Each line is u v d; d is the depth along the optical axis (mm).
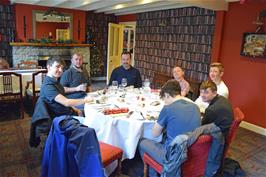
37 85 4207
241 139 3594
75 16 7059
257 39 3783
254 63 3900
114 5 5691
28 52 6504
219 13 4277
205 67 4949
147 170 2203
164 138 2160
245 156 3031
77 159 1518
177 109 1914
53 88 2492
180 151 1692
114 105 2576
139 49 6914
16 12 6199
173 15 5602
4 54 6461
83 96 3197
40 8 6469
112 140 2268
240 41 4070
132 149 2225
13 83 3957
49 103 2490
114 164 2240
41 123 2389
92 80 7895
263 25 3711
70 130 1519
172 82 2070
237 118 2105
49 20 6664
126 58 3523
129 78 3586
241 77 4121
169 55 5852
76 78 3326
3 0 6094
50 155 1615
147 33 6523
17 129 3514
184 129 1881
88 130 1526
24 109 4414
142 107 2576
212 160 1920
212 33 4715
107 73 7301
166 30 5855
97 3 5652
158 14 6055
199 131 1767
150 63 6523
